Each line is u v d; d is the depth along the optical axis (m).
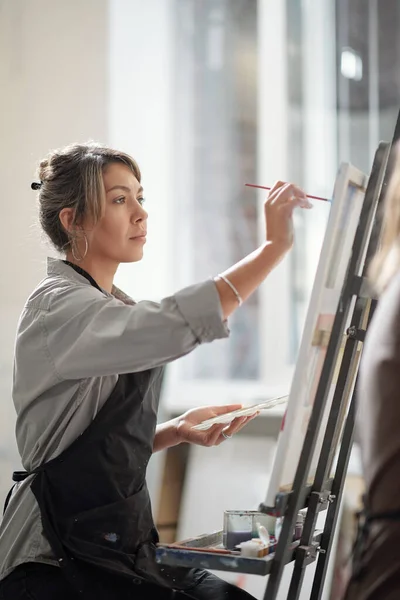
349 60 4.12
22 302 3.60
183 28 4.36
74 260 2.03
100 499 1.87
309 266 4.14
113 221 2.00
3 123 3.69
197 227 4.35
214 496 3.86
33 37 3.77
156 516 3.79
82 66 3.82
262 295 4.23
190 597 1.82
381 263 1.53
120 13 3.99
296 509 1.62
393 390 1.35
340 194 1.58
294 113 4.20
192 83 4.36
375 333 1.42
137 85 4.10
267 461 3.86
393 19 4.06
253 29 4.28
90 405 1.91
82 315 1.80
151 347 1.70
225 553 1.63
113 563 1.82
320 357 1.67
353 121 4.11
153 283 4.18
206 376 4.31
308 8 4.18
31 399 1.88
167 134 4.29
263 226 4.24
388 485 1.35
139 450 1.94
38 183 2.12
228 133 4.32
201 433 2.16
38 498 1.83
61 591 1.81
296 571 1.73
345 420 2.11
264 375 4.20
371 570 1.35
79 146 2.07
